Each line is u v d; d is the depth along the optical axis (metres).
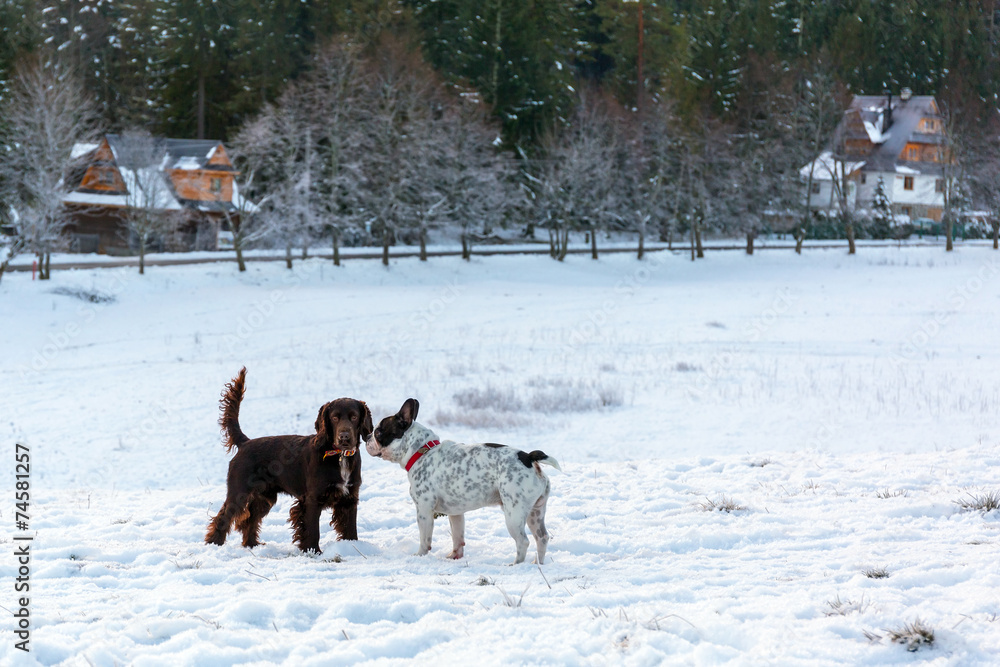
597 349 30.61
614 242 74.81
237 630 5.06
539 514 7.21
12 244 43.56
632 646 4.71
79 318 37.41
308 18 78.56
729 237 77.00
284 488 8.02
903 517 8.36
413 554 7.66
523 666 4.49
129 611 5.47
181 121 73.81
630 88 86.88
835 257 64.94
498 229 73.06
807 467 11.55
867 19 101.31
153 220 49.47
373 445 7.69
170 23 72.38
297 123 54.81
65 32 73.06
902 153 88.81
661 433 18.36
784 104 75.44
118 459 16.94
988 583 5.73
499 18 74.19
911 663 4.49
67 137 45.19
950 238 67.44
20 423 20.25
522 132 74.25
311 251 58.47
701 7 101.06
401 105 59.06
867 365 27.06
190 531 8.59
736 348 30.75
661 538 7.89
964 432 17.45
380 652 4.73
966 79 90.56
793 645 4.67
